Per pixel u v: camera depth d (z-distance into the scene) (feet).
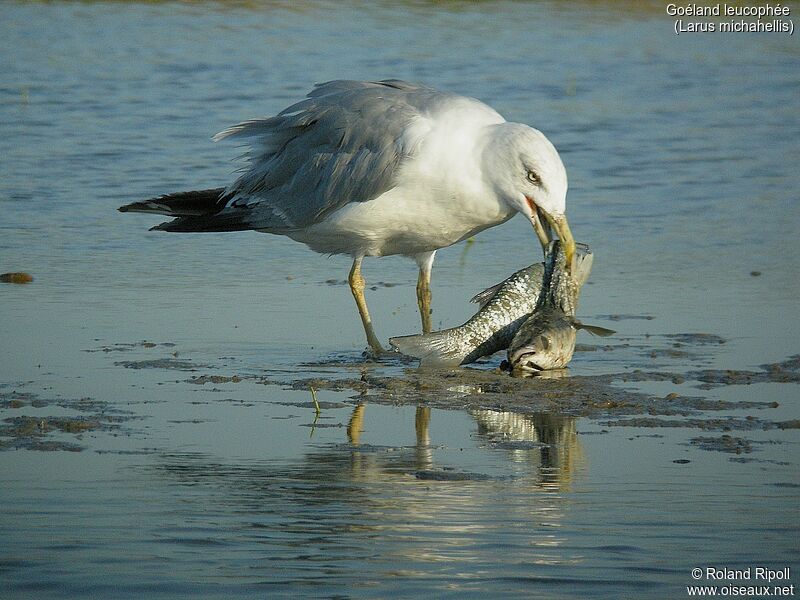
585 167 68.80
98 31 102.99
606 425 33.88
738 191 65.05
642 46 103.96
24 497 27.76
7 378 37.55
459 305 47.60
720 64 98.32
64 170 65.21
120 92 82.43
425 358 40.11
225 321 45.14
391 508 27.30
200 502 27.55
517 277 41.39
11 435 32.24
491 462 30.63
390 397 36.52
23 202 60.13
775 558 24.86
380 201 40.83
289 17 110.52
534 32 107.76
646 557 24.91
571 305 40.24
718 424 33.81
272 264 53.78
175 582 23.59
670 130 77.36
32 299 47.19
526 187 39.22
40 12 110.42
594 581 23.86
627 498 28.07
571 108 81.82
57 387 36.73
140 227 57.82
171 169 65.46
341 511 27.09
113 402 35.37
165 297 48.08
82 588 23.38
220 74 87.81
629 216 60.49
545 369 39.29
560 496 28.19
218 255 54.80
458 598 23.16
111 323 44.34
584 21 113.60
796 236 57.67
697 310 46.75
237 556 24.72
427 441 32.35
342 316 46.39
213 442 31.94
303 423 33.81
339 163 41.39
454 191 40.09
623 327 44.68
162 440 32.04
